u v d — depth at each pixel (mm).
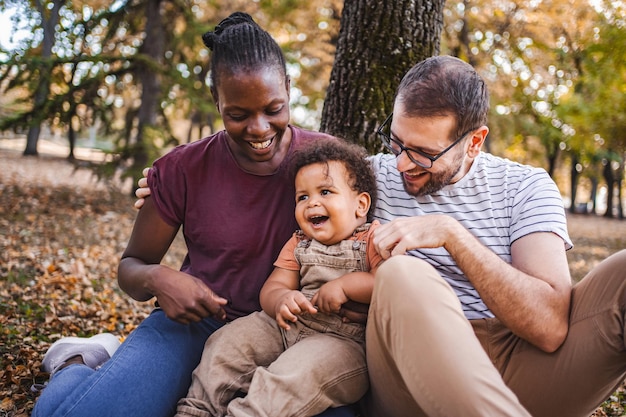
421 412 1809
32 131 21609
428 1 3385
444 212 2217
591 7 13508
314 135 2475
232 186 2305
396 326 1636
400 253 1854
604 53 13617
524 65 14789
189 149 2336
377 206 2340
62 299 4734
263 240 2305
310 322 2111
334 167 2189
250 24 2158
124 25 11836
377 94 3303
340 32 3518
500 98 14805
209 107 11562
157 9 11516
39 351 3334
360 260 2148
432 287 1623
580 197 42312
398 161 2117
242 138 2133
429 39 3406
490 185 2219
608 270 1852
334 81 3453
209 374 2043
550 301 1845
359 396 2033
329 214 2158
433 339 1564
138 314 4734
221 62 2064
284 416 1848
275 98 2080
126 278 2248
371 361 1845
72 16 13797
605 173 26219
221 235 2303
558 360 1905
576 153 22094
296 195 2242
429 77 2033
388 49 3322
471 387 1513
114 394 1961
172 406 2096
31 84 10766
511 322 1854
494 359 2076
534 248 2008
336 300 2023
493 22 13758
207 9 14570
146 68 10969
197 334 2293
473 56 13734
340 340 2043
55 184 14359
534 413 2002
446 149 2049
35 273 5703
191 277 2119
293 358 1940
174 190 2311
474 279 1859
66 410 1902
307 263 2178
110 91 11438
